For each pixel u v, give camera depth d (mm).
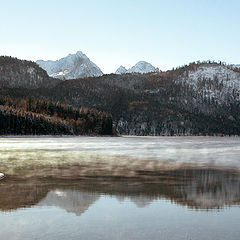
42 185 21938
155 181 23922
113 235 11648
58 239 11219
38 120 158250
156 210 15273
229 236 11555
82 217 14039
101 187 21219
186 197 18141
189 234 11789
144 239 11242
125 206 16047
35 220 13508
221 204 16422
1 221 13375
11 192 19406
